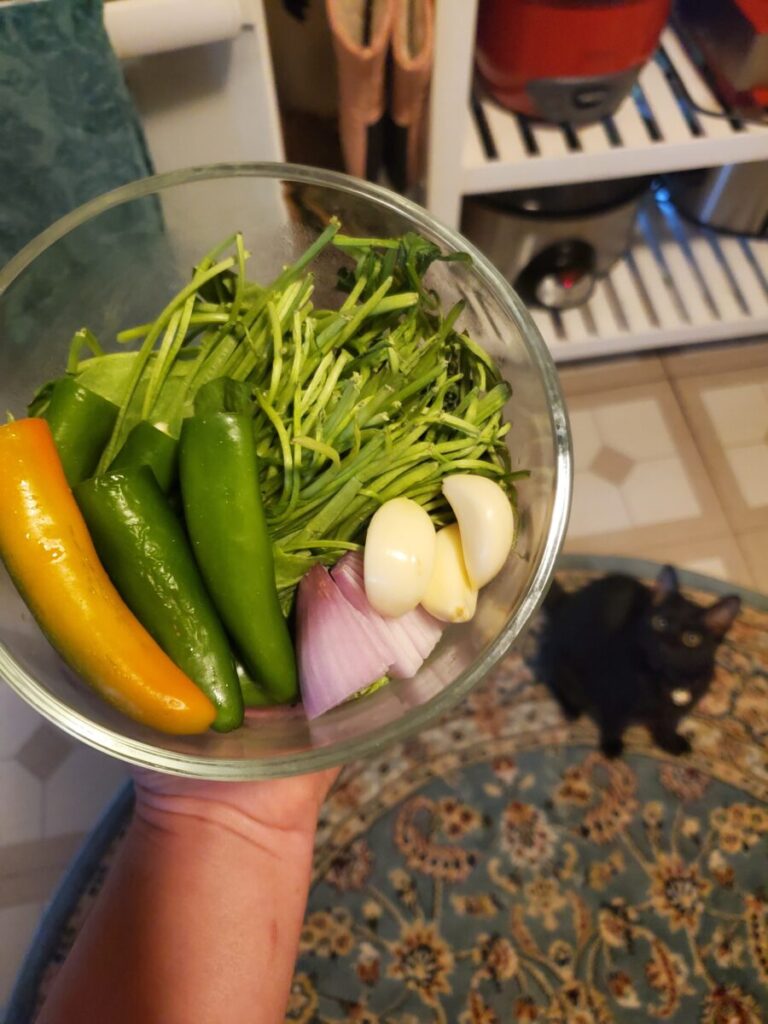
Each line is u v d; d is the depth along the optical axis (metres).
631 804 0.80
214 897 0.40
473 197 0.76
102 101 0.45
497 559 0.38
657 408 0.97
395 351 0.39
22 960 0.71
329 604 0.37
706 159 0.68
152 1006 0.37
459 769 0.81
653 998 0.75
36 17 0.40
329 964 0.75
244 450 0.34
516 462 0.42
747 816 0.80
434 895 0.77
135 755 0.34
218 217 0.43
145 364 0.39
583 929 0.77
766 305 0.90
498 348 0.41
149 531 0.33
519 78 0.62
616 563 0.88
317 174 0.40
